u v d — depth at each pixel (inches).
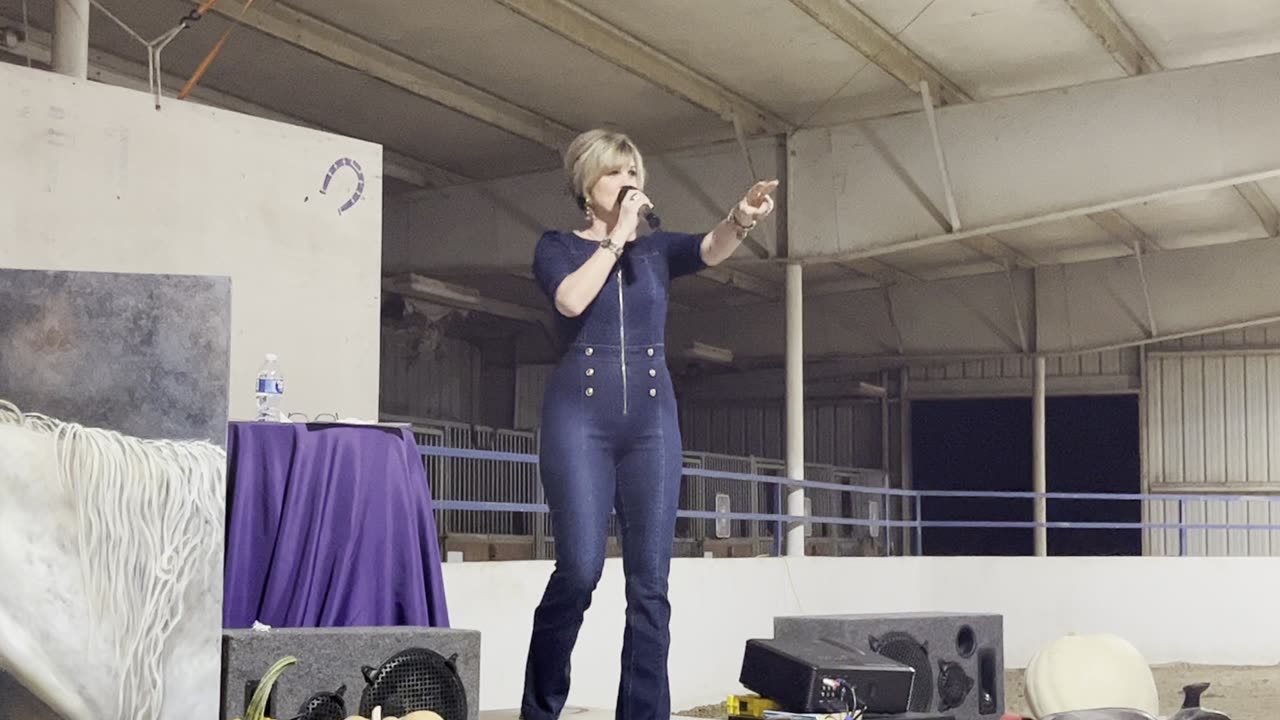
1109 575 430.6
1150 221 486.6
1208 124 358.3
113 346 98.3
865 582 395.5
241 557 120.7
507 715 148.7
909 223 391.5
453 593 230.4
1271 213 489.7
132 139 178.7
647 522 115.3
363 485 126.5
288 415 187.0
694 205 419.5
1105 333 542.3
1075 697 137.3
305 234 195.8
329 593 123.0
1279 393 566.6
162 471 98.2
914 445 643.5
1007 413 674.8
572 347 114.6
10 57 335.6
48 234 170.2
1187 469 577.6
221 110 188.1
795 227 406.3
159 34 339.6
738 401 635.5
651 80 369.7
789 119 419.8
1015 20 350.3
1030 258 539.8
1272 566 430.6
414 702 109.7
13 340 97.1
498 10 335.0
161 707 96.3
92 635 95.7
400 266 453.1
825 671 128.3
